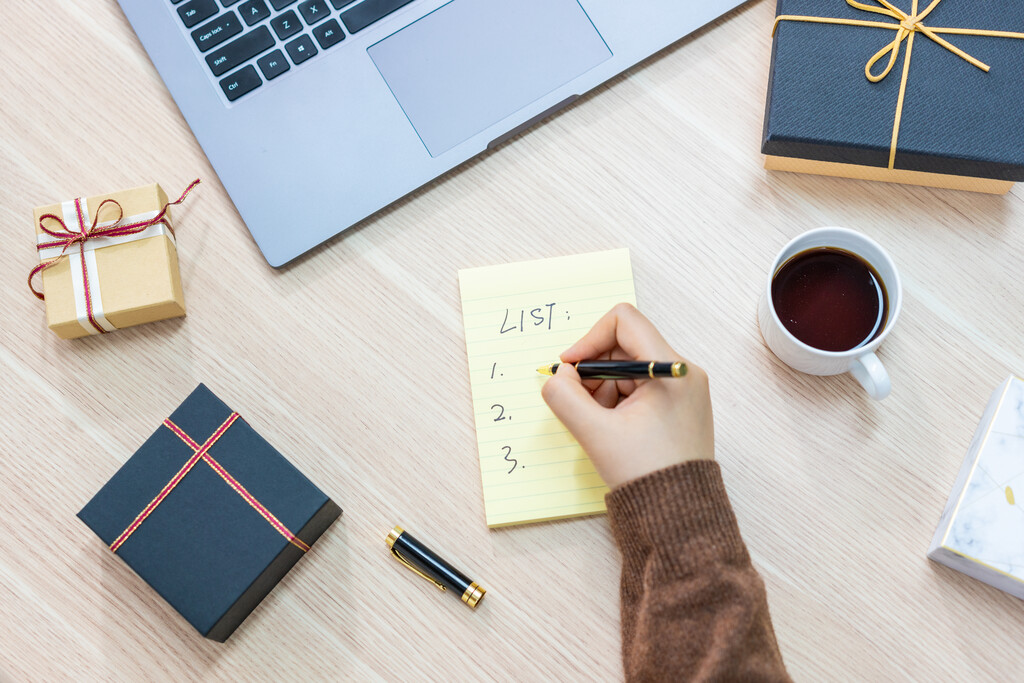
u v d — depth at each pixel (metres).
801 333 0.75
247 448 0.73
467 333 0.79
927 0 0.78
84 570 0.76
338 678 0.74
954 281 0.81
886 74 0.78
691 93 0.85
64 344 0.81
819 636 0.74
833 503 0.76
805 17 0.79
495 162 0.84
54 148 0.84
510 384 0.78
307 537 0.74
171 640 0.75
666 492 0.67
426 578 0.75
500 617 0.75
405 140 0.81
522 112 0.82
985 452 0.73
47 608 0.75
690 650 0.64
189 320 0.81
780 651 0.70
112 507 0.72
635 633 0.68
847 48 0.79
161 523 0.72
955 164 0.77
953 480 0.77
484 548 0.76
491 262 0.82
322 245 0.82
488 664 0.74
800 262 0.76
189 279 0.81
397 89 0.82
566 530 0.76
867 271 0.75
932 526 0.76
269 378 0.80
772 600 0.74
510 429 0.77
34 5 0.87
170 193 0.83
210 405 0.74
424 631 0.75
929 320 0.80
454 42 0.83
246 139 0.81
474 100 0.82
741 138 0.85
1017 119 0.76
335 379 0.80
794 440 0.78
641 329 0.72
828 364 0.73
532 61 0.83
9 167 0.84
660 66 0.86
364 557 0.76
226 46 0.81
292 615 0.75
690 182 0.84
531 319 0.80
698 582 0.65
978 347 0.79
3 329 0.81
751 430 0.78
